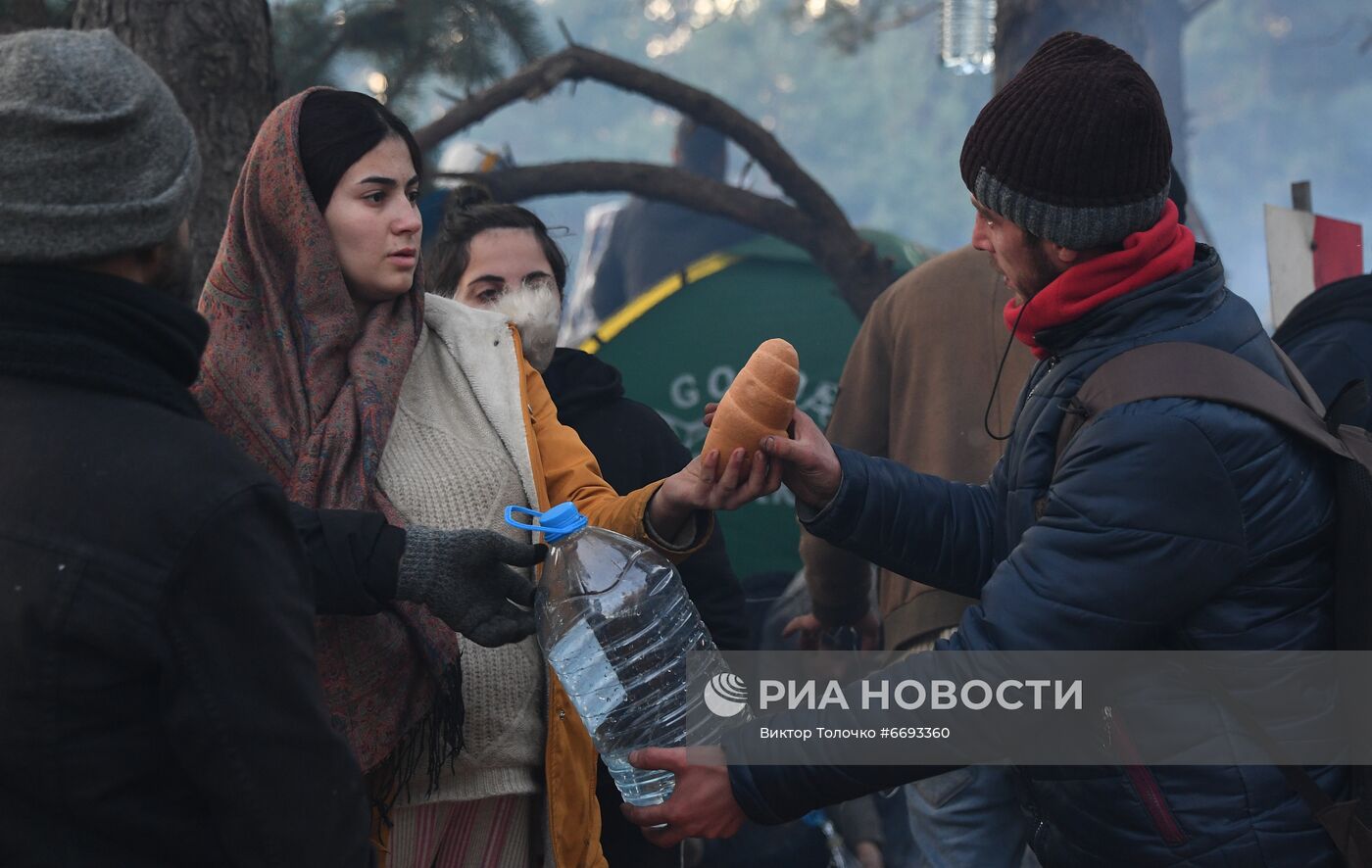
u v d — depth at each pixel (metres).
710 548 2.78
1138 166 1.90
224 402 2.04
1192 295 1.96
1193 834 1.88
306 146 2.10
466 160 7.34
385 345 2.15
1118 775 1.92
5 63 1.47
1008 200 1.96
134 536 1.44
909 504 2.26
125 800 1.47
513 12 5.70
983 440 3.24
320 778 1.53
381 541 1.88
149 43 3.36
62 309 1.49
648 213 7.66
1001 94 1.99
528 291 2.83
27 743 1.44
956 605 3.17
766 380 2.12
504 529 2.15
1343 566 1.88
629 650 2.11
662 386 5.49
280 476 2.02
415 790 2.08
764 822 1.98
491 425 2.21
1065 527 1.88
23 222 1.45
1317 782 1.89
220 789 1.47
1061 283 1.98
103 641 1.43
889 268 5.48
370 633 1.96
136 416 1.50
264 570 1.50
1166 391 1.86
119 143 1.48
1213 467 1.83
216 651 1.46
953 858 3.23
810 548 3.40
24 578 1.44
